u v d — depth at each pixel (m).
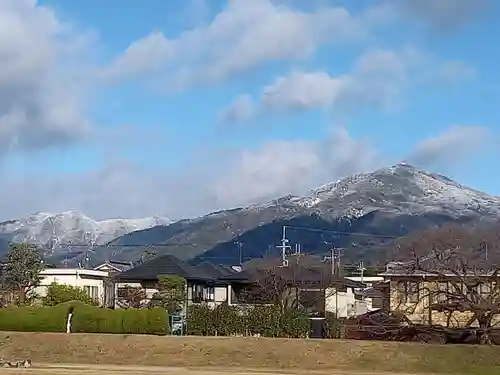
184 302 42.78
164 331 35.53
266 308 37.44
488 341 32.50
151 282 49.19
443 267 32.81
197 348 33.16
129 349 33.41
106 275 55.81
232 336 35.47
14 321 35.56
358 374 29.84
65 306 36.19
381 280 46.34
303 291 45.53
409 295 36.91
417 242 40.84
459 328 34.12
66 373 28.03
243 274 50.94
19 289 50.72
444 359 31.28
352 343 32.72
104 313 35.62
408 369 31.02
